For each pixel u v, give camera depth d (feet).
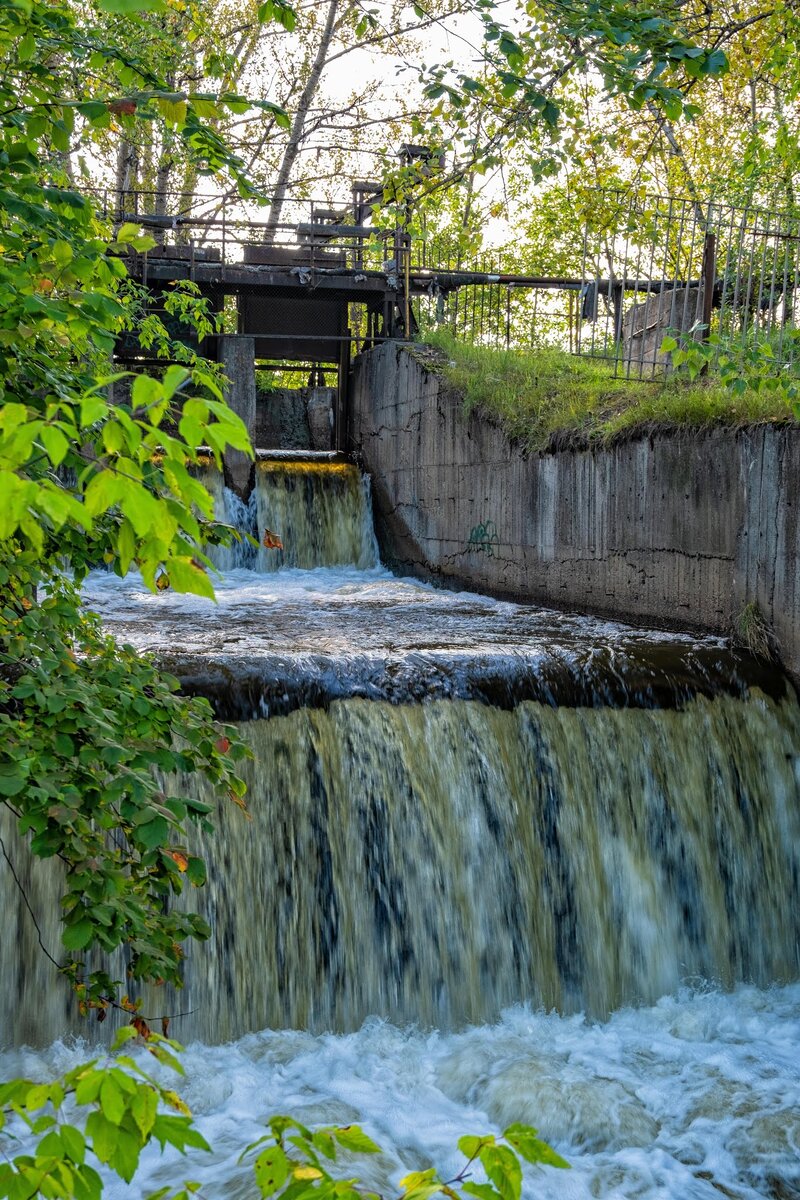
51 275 12.73
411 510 55.47
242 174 15.16
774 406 31.04
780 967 28.04
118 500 6.16
